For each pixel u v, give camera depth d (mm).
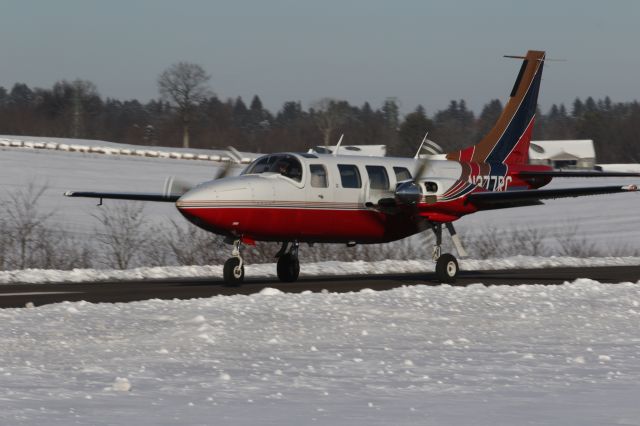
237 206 64062
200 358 34188
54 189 179375
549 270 89312
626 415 24391
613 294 59906
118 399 25969
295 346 37750
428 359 34844
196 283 69875
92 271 76812
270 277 77750
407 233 75375
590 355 36438
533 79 85375
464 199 73125
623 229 168750
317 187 68812
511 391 28156
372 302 52469
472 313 49719
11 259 94250
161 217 144500
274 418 23609
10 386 27797
